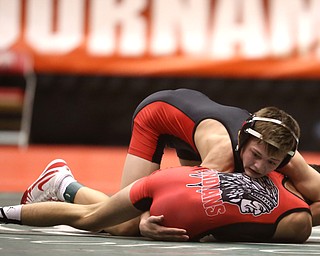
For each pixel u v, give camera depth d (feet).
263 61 83.97
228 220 29.19
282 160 29.43
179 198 29.32
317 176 31.32
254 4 83.92
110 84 85.71
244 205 29.22
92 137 87.35
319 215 31.24
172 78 84.89
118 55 85.25
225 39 84.33
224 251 26.68
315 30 83.46
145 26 85.05
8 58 85.35
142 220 29.94
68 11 85.25
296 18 83.66
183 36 84.64
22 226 34.58
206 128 33.22
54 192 35.60
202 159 32.45
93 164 77.15
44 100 86.43
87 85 85.81
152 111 35.96
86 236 31.35
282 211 29.60
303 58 83.71
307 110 84.53
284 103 84.53
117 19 85.30
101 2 85.25
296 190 31.14
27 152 83.25
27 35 85.46
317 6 83.41
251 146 29.09
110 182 67.21
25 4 85.35
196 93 36.11
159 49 84.89
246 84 84.53
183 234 29.37
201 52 84.53
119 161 79.46
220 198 29.19
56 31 85.51
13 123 86.33
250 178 29.73
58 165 35.94
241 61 84.12
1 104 86.12
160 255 24.98
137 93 85.76
